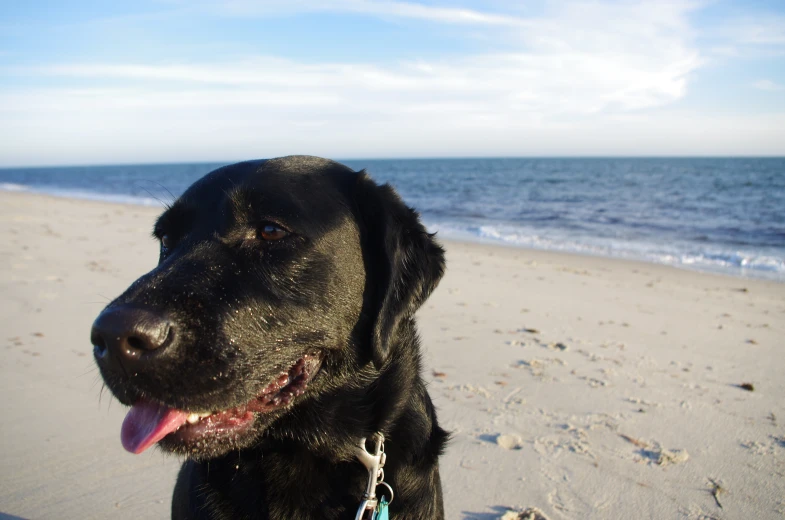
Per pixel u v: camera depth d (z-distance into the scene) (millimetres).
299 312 388
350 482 403
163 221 436
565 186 6711
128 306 336
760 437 647
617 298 1339
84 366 809
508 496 542
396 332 429
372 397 420
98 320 334
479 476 574
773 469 583
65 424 655
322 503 398
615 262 1917
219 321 355
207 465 409
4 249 1678
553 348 943
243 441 374
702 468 585
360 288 427
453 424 676
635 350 945
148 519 502
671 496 540
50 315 1034
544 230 2945
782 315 1208
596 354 919
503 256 2008
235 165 432
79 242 1895
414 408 439
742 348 964
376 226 437
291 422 399
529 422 680
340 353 412
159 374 336
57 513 507
